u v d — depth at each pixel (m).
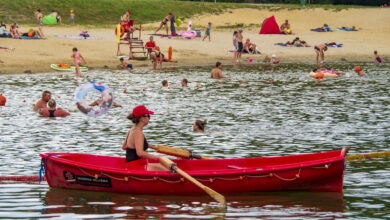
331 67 72.25
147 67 68.06
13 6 97.00
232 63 74.31
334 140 31.53
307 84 55.84
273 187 22.03
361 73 63.66
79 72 59.41
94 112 35.84
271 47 86.94
